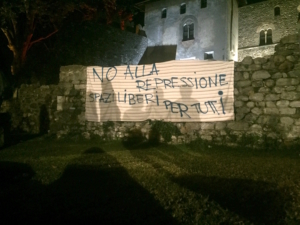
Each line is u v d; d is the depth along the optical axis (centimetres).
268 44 2647
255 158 695
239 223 336
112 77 1012
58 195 430
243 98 859
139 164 621
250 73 858
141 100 972
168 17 2708
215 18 2416
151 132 944
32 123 1320
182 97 918
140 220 348
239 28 2817
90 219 353
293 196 416
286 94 810
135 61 2483
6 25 1838
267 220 345
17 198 424
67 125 1070
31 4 1705
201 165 613
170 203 396
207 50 2436
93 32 2091
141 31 2775
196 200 404
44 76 1848
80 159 682
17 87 1473
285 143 795
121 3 2355
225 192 437
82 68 1064
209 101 889
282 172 548
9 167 607
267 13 2681
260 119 833
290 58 816
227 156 725
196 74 907
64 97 1088
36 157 732
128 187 463
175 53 2616
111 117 1005
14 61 1892
